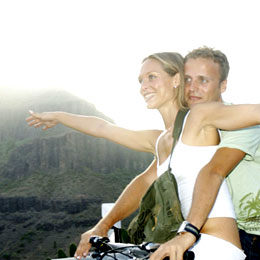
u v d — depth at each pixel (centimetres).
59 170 16538
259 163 199
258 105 146
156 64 188
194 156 160
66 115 244
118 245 172
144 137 223
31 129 19000
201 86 228
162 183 159
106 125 237
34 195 14625
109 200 14588
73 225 13400
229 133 167
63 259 189
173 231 152
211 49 232
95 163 17238
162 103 188
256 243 202
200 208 143
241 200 202
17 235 13275
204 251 145
